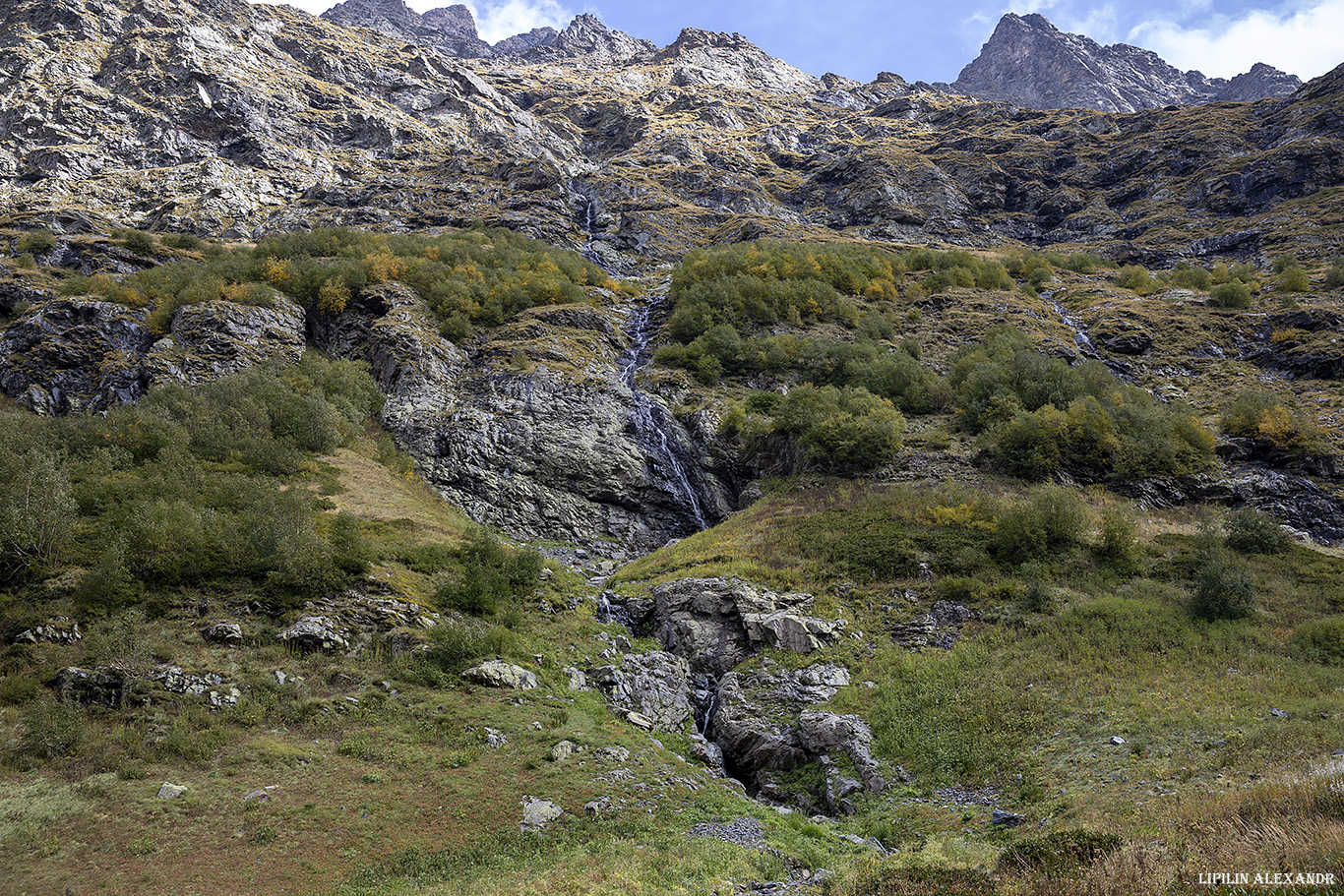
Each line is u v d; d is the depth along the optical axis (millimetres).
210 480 33781
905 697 24047
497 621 27609
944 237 127312
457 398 51750
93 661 20500
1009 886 10812
